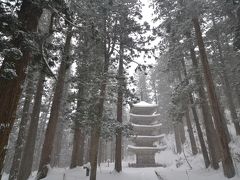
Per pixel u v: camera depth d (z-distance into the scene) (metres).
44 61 9.27
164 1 22.17
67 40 19.08
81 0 11.53
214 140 21.95
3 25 7.45
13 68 7.46
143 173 22.89
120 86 17.61
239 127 27.25
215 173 18.66
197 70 22.31
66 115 22.00
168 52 25.20
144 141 38.09
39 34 8.18
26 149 20.00
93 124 17.69
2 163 6.89
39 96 21.81
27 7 8.47
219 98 29.56
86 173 18.75
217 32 24.73
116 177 20.47
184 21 21.00
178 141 41.62
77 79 20.69
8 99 7.15
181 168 25.20
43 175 16.75
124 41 18.42
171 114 23.86
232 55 27.08
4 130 6.90
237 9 17.20
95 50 19.33
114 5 16.81
